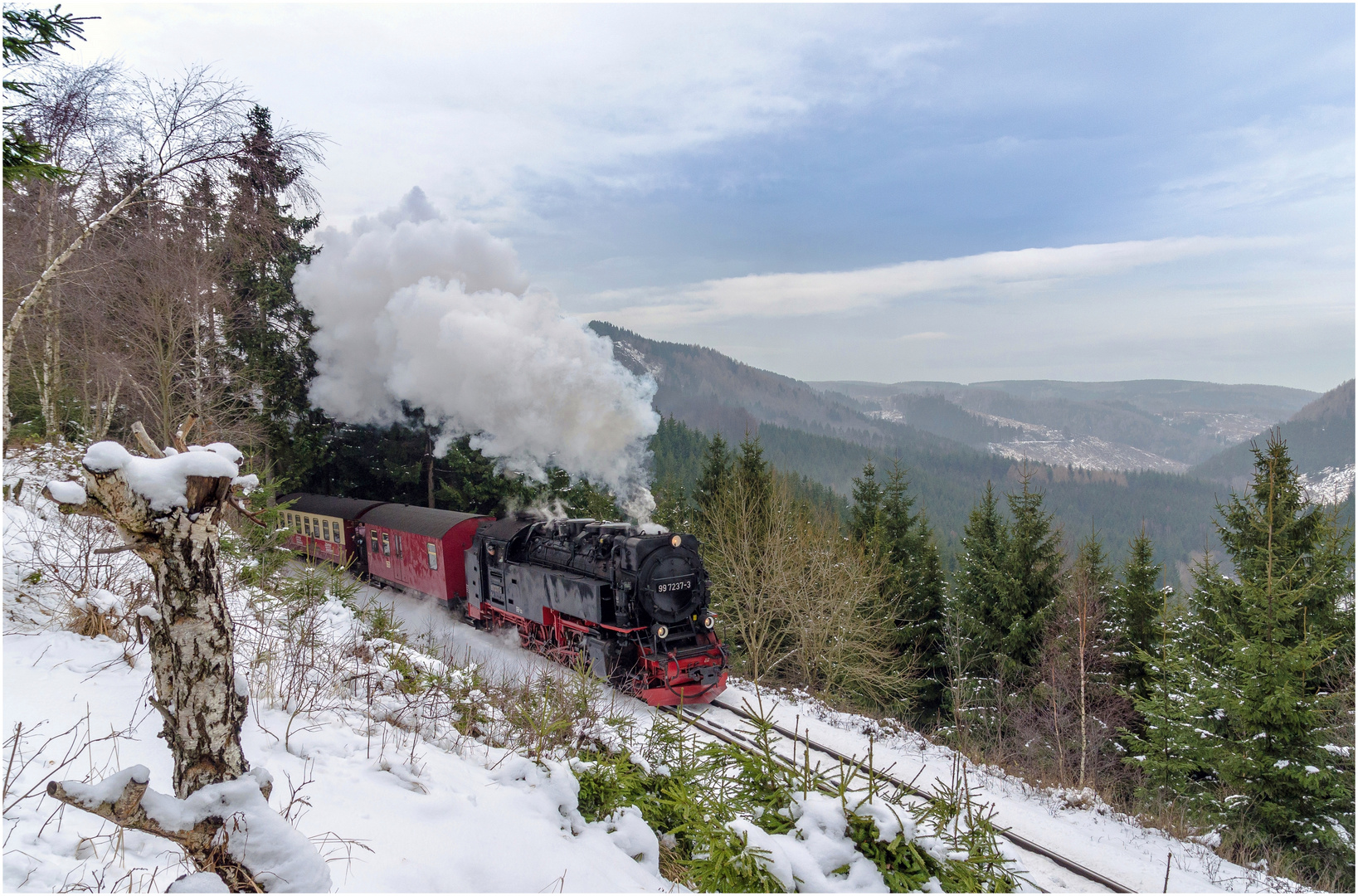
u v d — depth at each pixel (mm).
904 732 14711
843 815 5086
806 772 5594
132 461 3062
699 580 14039
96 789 3018
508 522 17469
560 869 4680
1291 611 13125
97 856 3699
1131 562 20688
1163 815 11688
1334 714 13133
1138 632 19750
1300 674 12859
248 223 17375
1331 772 12195
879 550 25281
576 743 7617
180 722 3367
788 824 5203
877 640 22203
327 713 6668
